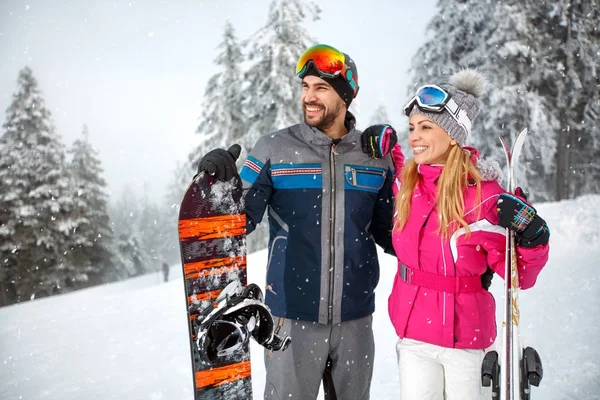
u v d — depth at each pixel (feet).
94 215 81.51
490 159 7.00
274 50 53.01
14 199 71.87
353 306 7.84
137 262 110.11
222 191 7.18
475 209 6.81
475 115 7.40
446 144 7.13
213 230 7.10
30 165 72.13
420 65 53.83
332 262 7.68
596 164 64.23
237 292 6.68
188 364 15.84
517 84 50.90
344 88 7.77
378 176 8.11
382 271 29.78
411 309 7.22
